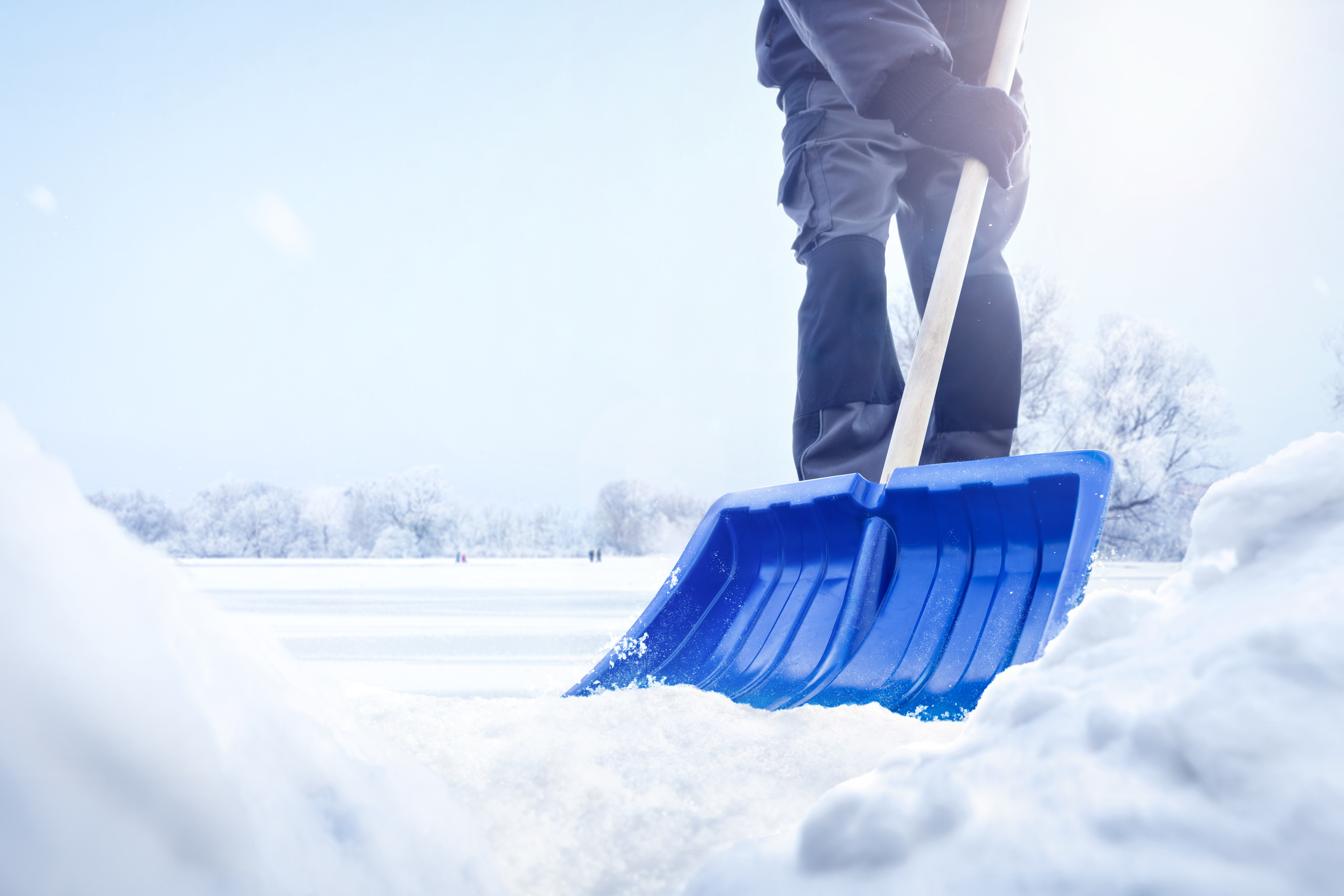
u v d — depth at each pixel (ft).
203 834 0.86
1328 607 1.35
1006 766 1.33
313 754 1.24
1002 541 4.41
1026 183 6.83
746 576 5.49
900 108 5.43
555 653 9.35
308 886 1.01
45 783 0.75
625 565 66.64
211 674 1.13
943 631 4.25
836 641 4.47
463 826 1.57
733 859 1.42
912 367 5.26
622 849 2.00
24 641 0.80
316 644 10.37
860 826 1.28
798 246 6.61
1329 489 1.73
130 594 1.02
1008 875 1.10
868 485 4.94
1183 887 0.98
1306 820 1.00
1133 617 1.77
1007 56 5.70
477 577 36.58
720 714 3.16
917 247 6.93
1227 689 1.20
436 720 3.03
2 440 0.99
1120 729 1.27
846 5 5.52
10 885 0.69
